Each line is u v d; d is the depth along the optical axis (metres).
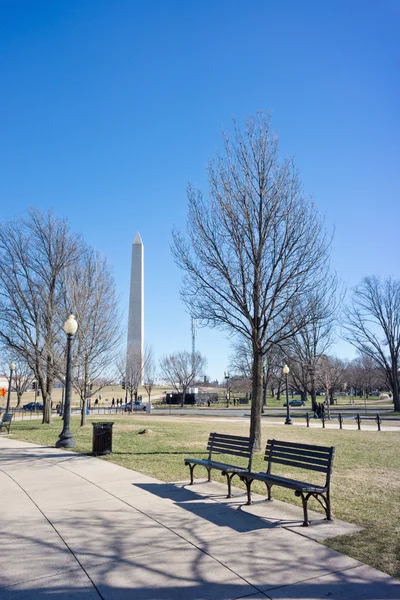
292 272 13.18
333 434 20.33
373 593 4.24
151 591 4.31
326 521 6.39
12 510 7.06
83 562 4.99
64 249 27.39
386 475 10.02
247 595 4.21
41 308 26.45
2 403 74.50
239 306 13.68
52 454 12.96
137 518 6.59
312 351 49.66
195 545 5.47
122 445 14.66
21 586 4.42
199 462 8.62
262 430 22.58
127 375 57.53
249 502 7.35
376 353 49.88
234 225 13.35
